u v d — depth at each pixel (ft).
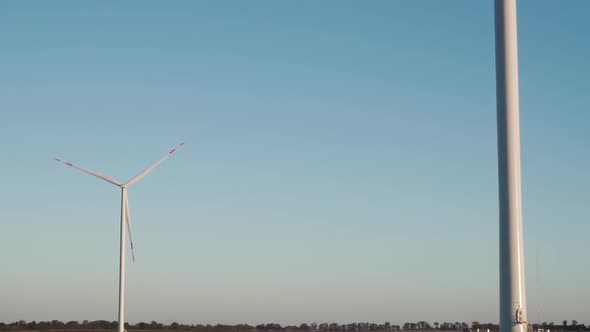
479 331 220.84
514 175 154.92
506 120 156.56
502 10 158.92
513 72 157.58
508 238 153.89
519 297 152.15
